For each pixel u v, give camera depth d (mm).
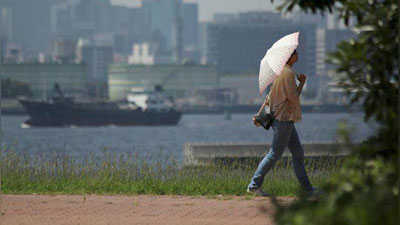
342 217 13742
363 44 15930
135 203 29359
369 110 16312
